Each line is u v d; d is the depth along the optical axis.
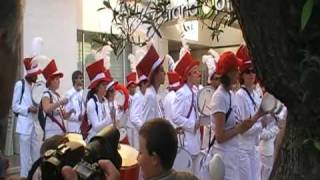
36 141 7.89
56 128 7.84
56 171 1.58
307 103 1.53
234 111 4.66
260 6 1.49
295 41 1.50
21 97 7.68
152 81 7.45
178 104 6.98
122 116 7.97
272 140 5.95
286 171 1.74
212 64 7.14
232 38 15.05
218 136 4.59
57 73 8.02
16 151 7.86
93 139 1.76
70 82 11.68
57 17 11.38
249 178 4.89
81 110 8.24
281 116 5.51
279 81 1.56
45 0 11.05
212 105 4.65
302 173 1.66
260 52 1.56
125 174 3.53
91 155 1.68
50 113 7.77
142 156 2.58
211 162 3.81
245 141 4.86
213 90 6.68
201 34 15.20
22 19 0.70
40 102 7.77
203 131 6.97
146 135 2.58
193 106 7.04
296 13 1.47
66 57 11.63
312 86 1.49
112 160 1.75
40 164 1.62
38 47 8.46
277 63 1.54
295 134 1.66
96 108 7.36
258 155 5.45
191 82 7.24
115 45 4.51
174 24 10.99
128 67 12.74
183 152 5.84
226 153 4.60
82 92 8.38
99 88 7.43
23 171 7.68
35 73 7.76
